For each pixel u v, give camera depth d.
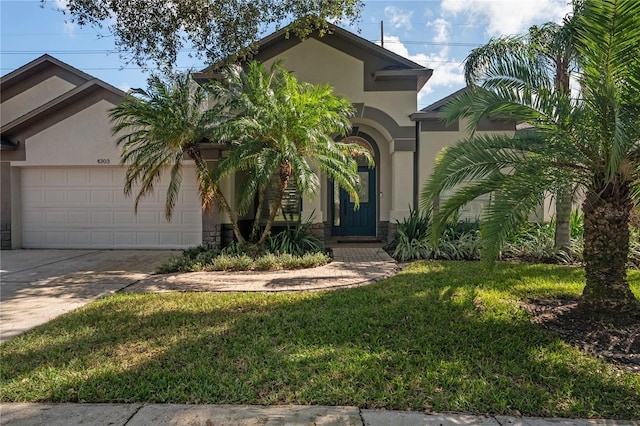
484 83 5.89
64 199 12.32
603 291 5.14
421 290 6.58
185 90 9.45
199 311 5.79
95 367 4.02
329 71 11.99
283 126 8.76
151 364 4.05
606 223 5.14
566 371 3.82
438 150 11.91
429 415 3.14
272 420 3.08
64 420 3.11
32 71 15.44
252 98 9.09
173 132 9.03
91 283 7.81
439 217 5.58
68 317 5.64
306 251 10.36
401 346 4.39
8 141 12.18
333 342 4.52
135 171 9.99
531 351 4.24
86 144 12.03
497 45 8.84
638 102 4.41
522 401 3.31
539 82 5.48
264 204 12.55
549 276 7.43
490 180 5.20
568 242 9.33
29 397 3.47
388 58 11.88
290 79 9.04
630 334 4.60
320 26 9.58
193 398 3.40
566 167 5.23
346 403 3.32
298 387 3.54
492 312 5.42
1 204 12.19
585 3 4.70
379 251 11.21
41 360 4.23
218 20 8.91
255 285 7.45
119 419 3.12
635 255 8.98
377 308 5.71
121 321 5.41
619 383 3.58
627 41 4.38
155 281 7.91
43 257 10.82
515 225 4.96
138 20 8.56
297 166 8.51
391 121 11.99
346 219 13.84
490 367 3.90
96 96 11.98
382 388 3.52
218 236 11.73
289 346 4.43
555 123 5.04
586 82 4.91
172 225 12.18
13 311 6.04
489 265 5.19
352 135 13.34
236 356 4.20
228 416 3.13
